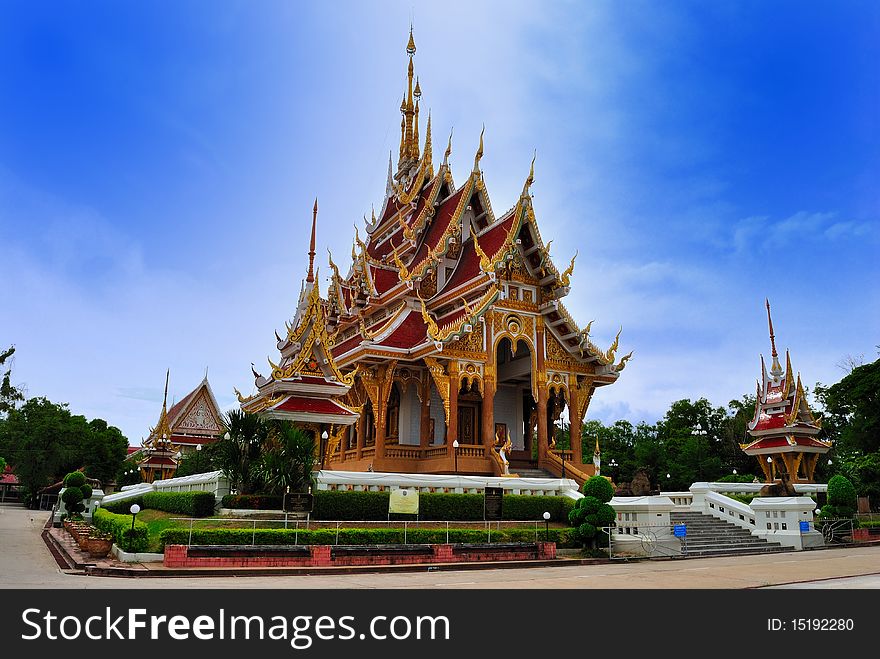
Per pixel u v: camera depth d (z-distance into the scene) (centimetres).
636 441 7906
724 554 2583
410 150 5606
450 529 2295
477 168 4478
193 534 1856
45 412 7944
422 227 4722
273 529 1973
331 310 4844
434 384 4041
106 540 1991
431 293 4275
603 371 4059
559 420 4316
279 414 2686
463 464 3600
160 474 5750
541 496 2784
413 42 5844
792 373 4416
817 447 4325
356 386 4247
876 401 5200
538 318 4006
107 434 7956
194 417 6850
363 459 3991
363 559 1938
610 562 2242
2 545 2650
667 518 2622
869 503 4044
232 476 2419
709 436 7381
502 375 4325
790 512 2852
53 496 6831
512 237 3869
